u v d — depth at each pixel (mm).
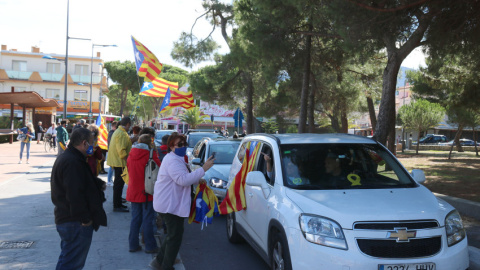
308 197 4406
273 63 16797
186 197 4781
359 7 9141
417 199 4438
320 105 28484
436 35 9523
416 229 3932
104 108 67062
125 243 6230
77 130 3801
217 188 8312
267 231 4789
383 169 5184
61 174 3727
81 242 3826
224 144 10172
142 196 5699
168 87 15273
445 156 27016
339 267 3777
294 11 13195
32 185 11555
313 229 3984
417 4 8852
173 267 5062
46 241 6133
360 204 4207
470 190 10656
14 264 5102
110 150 8438
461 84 18234
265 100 28625
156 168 5691
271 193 4926
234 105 30141
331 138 5672
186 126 57438
